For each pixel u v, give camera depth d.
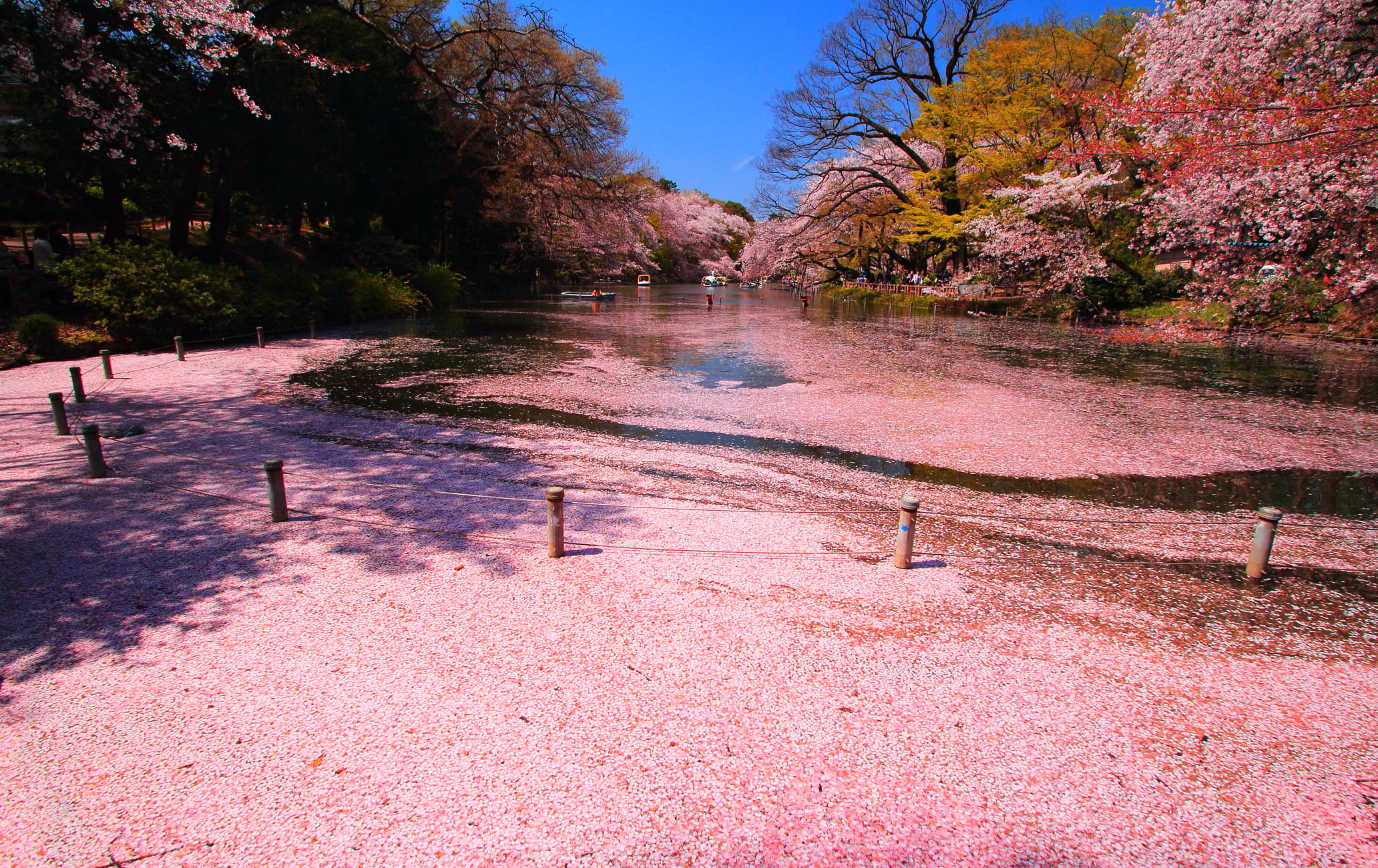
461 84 30.58
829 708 3.40
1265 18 13.18
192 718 3.23
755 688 3.55
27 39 12.88
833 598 4.57
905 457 8.15
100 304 14.18
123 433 8.31
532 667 3.68
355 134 21.50
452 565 4.90
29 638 3.89
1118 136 21.02
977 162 29.23
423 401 10.95
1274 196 13.07
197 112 15.71
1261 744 3.23
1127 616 4.46
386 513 5.90
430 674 3.60
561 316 27.38
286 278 19.62
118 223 17.62
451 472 7.18
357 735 3.13
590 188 33.44
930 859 2.54
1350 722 3.41
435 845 2.55
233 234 23.58
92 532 5.38
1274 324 12.01
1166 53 15.83
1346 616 4.52
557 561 5.02
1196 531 6.02
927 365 15.22
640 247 54.41
